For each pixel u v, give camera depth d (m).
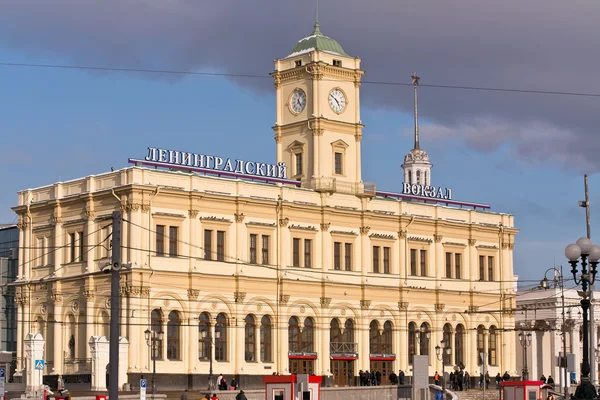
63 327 109.12
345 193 120.62
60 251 110.44
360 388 100.50
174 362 104.56
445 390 106.75
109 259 104.75
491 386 130.62
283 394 80.69
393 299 123.25
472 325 130.75
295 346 114.38
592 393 52.22
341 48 125.38
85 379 104.38
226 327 108.94
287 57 124.56
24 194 115.69
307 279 115.44
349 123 123.62
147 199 103.88
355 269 120.19
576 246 53.84
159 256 104.44
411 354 124.50
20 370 112.44
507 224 136.38
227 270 109.25
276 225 113.81
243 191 111.56
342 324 118.12
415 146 165.00
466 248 131.38
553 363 150.25
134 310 101.94
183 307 105.69
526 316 152.38
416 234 126.50
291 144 123.00
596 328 148.38
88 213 107.19
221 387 103.75
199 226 107.56
